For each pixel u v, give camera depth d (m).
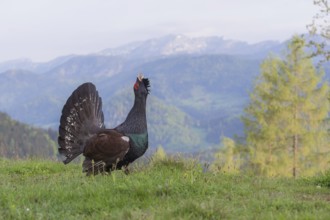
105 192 8.85
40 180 11.81
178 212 7.44
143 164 12.24
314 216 7.05
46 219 7.39
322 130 36.56
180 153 12.63
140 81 10.40
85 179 10.47
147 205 8.20
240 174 12.66
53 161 17.03
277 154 36.62
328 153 36.44
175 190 9.06
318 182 11.80
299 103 36.69
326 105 36.72
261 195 9.30
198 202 8.00
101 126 10.92
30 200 8.70
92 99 11.02
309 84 36.78
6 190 9.19
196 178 10.30
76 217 7.47
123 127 10.31
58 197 8.84
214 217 7.24
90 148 10.10
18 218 7.35
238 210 7.80
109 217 7.36
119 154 10.05
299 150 36.72
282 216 7.02
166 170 11.48
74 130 10.75
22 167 15.02
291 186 11.33
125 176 10.23
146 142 10.42
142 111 10.35
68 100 10.89
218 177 11.52
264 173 35.94
